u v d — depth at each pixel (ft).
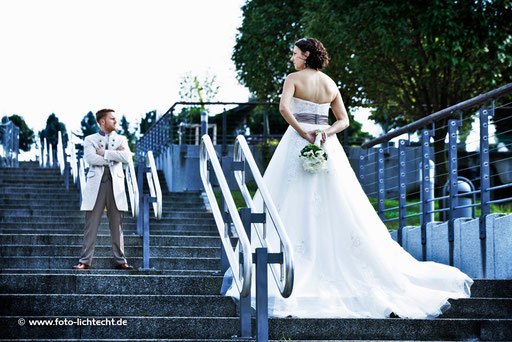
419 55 45.52
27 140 117.50
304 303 16.07
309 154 17.31
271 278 16.25
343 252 17.03
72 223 31.48
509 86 19.06
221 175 14.62
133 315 15.74
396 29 43.52
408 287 16.69
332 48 46.78
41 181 45.73
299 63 18.78
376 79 49.29
